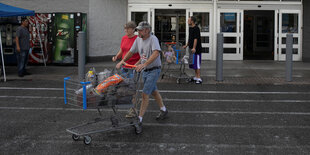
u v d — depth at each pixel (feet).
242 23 53.26
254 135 17.52
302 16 52.60
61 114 21.76
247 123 19.77
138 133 17.67
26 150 15.28
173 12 53.67
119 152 15.07
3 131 18.10
